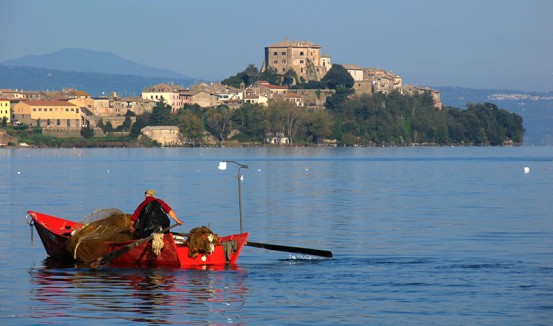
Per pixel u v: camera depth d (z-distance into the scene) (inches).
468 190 4175.7
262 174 5984.3
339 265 1744.6
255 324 1235.9
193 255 1734.7
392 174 6008.9
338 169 6884.8
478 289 1472.7
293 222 2613.2
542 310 1310.3
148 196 1796.3
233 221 2635.3
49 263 1802.4
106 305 1360.7
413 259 1817.2
